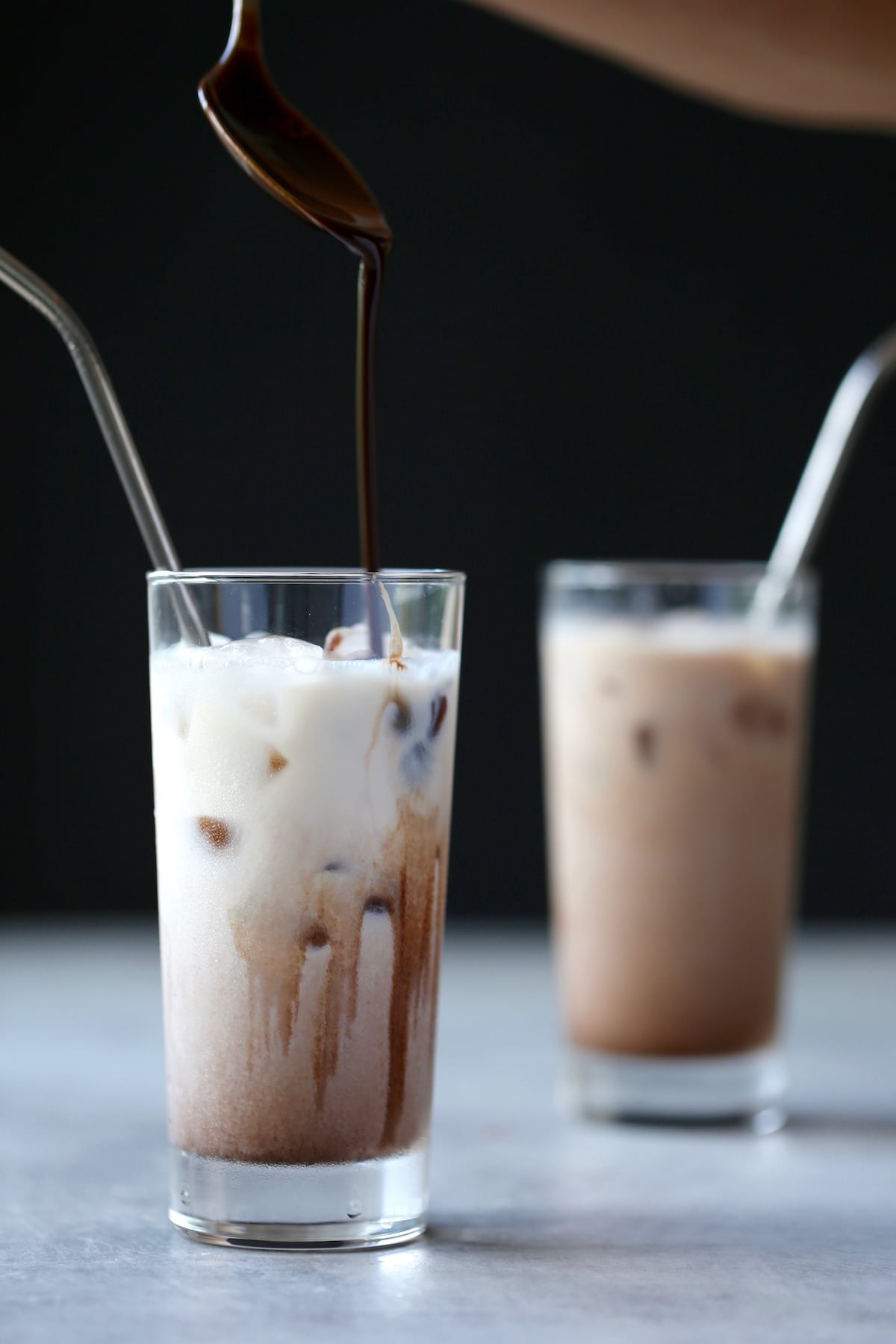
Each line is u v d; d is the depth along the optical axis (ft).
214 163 5.41
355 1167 2.35
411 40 5.51
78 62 5.40
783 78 2.93
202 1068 2.36
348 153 5.52
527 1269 2.33
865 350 5.59
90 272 5.40
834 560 5.67
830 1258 2.38
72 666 5.47
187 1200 2.38
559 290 5.55
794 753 2.99
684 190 5.57
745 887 2.92
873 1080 3.05
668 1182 2.61
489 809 5.59
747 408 5.59
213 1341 2.16
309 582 2.35
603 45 2.90
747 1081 2.89
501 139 5.53
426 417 5.53
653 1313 2.23
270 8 5.49
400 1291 2.27
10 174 5.39
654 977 2.90
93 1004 3.40
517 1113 2.90
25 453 5.41
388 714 2.35
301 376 5.42
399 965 2.35
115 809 5.49
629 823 2.93
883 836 5.70
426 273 5.52
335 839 2.33
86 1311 2.22
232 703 2.33
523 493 5.55
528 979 3.72
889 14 2.81
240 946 2.33
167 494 5.41
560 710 3.01
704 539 5.59
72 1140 2.72
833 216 5.59
